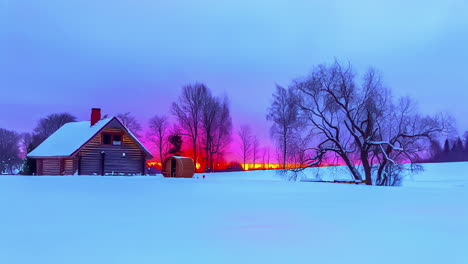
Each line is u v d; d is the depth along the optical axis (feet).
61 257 16.60
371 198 49.70
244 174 201.26
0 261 15.84
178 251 18.01
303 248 18.89
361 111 124.06
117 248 18.53
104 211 32.89
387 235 22.56
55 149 147.54
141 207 36.24
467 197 52.65
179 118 224.53
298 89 127.95
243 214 31.73
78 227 24.54
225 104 228.02
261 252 17.95
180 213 32.04
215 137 227.81
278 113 179.83
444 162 216.13
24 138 299.99
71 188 63.10
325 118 123.54
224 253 17.69
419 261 16.26
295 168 125.08
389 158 113.50
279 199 46.70
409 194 58.80
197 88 222.69
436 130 115.96
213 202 41.96
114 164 144.46
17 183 77.15
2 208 34.71
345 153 122.72
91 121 152.76
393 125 123.75
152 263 15.69
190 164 133.18
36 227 24.50
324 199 47.29
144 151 147.95
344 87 121.49
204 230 23.89
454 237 21.93
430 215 32.01
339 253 17.79
